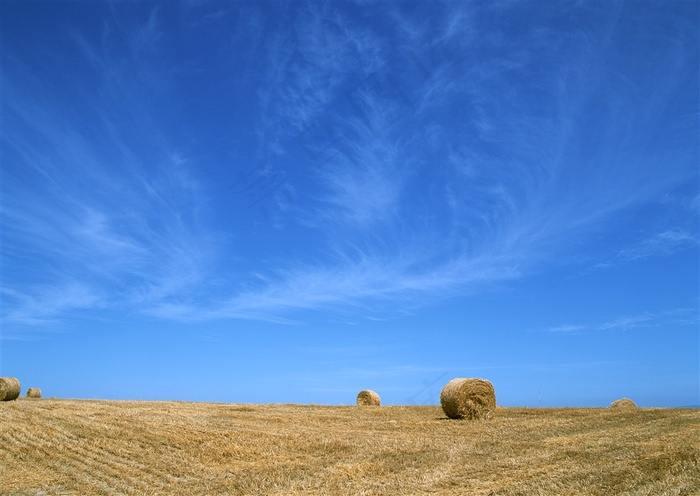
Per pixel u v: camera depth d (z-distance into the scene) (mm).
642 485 10539
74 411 24000
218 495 12016
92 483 13039
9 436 17953
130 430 19266
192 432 19047
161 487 12719
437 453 15602
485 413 24938
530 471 12664
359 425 22578
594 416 23250
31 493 12305
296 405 32938
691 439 14438
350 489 12031
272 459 15398
